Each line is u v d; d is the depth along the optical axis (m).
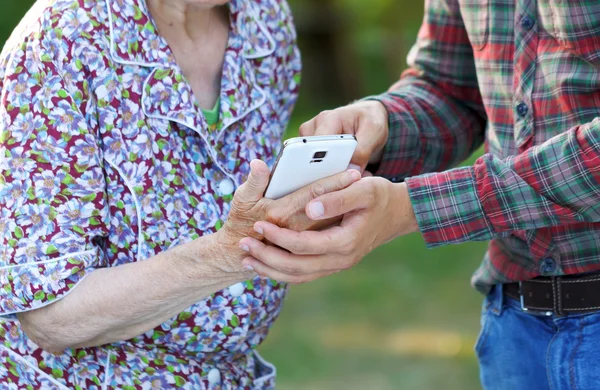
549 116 2.14
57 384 2.02
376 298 7.24
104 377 2.01
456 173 2.03
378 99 2.48
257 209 1.82
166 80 1.99
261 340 2.21
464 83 2.56
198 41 2.12
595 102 2.08
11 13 11.50
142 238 1.97
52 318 1.93
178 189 2.02
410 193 2.01
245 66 2.15
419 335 6.29
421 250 8.53
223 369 2.13
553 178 1.96
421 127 2.48
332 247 1.85
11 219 1.89
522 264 2.27
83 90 1.90
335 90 16.67
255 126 2.16
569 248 2.16
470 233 2.03
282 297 2.20
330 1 16.33
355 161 2.32
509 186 1.99
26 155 1.88
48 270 1.88
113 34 1.94
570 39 2.07
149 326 1.96
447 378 5.41
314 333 6.43
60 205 1.88
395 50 15.40
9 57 1.93
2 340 2.05
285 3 2.31
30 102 1.89
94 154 1.90
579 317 2.20
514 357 2.33
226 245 1.85
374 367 5.66
